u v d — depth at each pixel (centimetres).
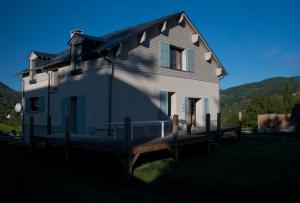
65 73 1727
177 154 1222
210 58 2053
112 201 797
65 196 820
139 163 1196
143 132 1546
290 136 2353
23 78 2228
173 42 1770
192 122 1962
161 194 884
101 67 1467
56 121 1816
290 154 1352
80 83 1599
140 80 1559
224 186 906
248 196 839
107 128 1409
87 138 1312
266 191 853
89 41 1567
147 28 1564
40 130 1991
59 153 1446
